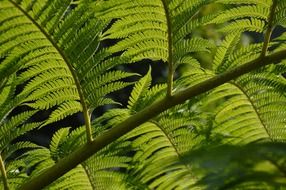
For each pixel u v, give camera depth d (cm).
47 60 223
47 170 223
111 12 221
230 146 188
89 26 222
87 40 222
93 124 231
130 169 235
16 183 231
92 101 227
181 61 225
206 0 223
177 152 235
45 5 217
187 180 230
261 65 223
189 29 225
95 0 220
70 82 226
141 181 230
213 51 273
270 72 229
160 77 536
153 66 533
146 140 233
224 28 226
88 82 226
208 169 191
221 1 224
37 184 222
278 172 188
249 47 228
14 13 216
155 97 229
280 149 185
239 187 197
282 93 230
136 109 229
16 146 231
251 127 237
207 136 233
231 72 223
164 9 222
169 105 223
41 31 219
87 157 224
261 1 223
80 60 224
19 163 233
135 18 222
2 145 227
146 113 224
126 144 231
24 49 220
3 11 215
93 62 225
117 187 235
